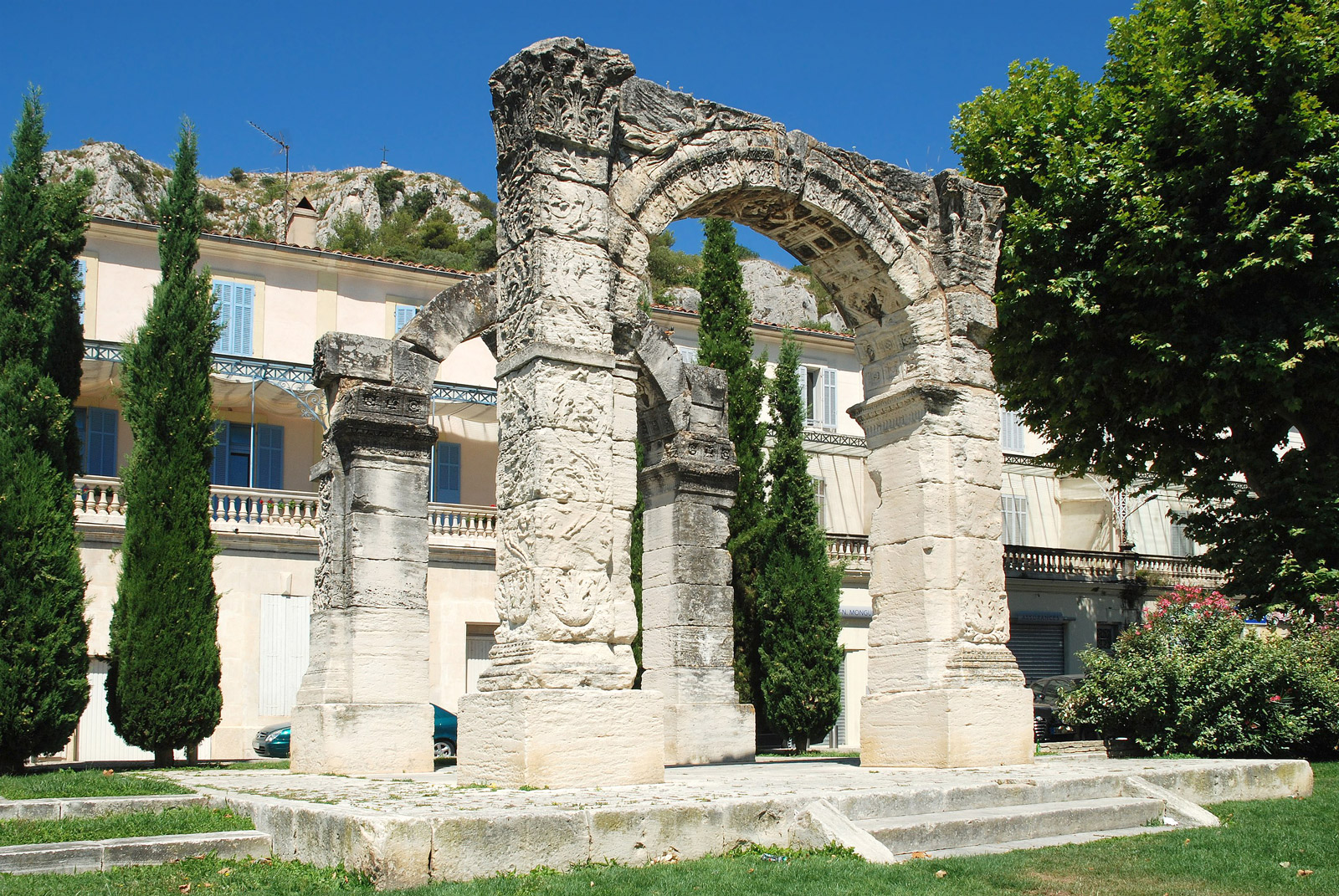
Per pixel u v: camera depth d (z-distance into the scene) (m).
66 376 20.03
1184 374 21.11
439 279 37.38
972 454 15.96
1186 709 17.81
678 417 20.03
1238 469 21.89
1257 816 12.46
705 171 14.67
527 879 8.51
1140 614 37.34
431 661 29.98
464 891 8.12
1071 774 12.97
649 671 19.94
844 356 40.53
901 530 15.84
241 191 105.94
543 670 11.84
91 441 32.81
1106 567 37.31
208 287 21.95
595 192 13.26
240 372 32.59
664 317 38.12
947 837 10.55
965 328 16.25
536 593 12.09
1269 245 19.50
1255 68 20.33
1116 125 21.81
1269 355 19.64
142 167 88.94
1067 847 10.63
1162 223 20.22
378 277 36.66
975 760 14.59
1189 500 41.12
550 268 12.82
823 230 15.98
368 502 16.91
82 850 9.55
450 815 8.80
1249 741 17.55
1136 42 22.16
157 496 20.47
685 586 19.69
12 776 16.83
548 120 13.05
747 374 28.22
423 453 17.47
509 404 13.03
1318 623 20.02
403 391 17.36
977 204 16.78
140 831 10.48
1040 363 22.84
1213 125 19.73
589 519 12.49
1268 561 20.39
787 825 10.27
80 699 18.30
